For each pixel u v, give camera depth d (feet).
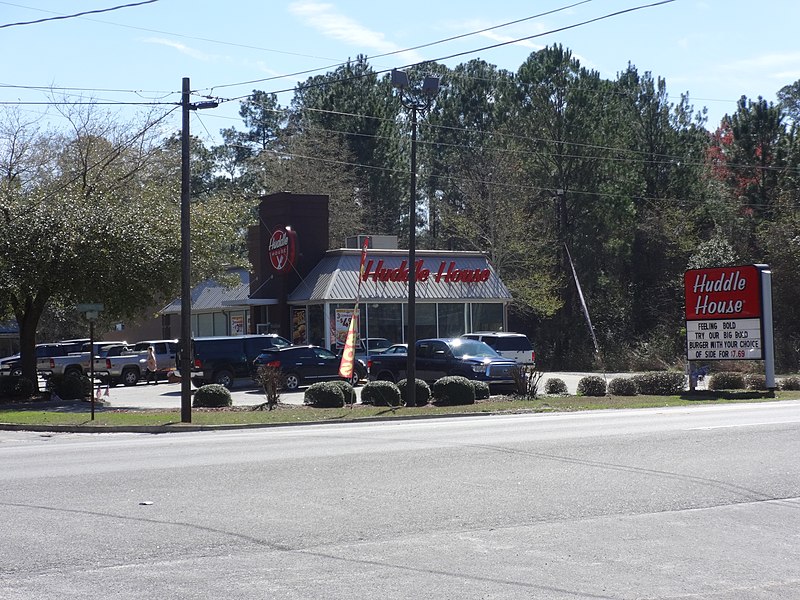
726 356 98.12
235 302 147.23
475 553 26.50
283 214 139.44
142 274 97.50
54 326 198.39
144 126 164.86
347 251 136.67
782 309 172.24
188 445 52.75
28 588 22.97
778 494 35.45
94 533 28.84
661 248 189.47
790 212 174.70
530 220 184.65
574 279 187.52
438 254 144.56
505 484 36.94
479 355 98.94
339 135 206.08
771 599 22.38
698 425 57.98
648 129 188.24
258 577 23.89
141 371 135.74
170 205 109.60
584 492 35.37
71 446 54.54
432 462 42.47
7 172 135.13
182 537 28.27
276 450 48.19
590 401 89.61
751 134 177.37
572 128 179.52
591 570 24.75
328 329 130.21
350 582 23.41
